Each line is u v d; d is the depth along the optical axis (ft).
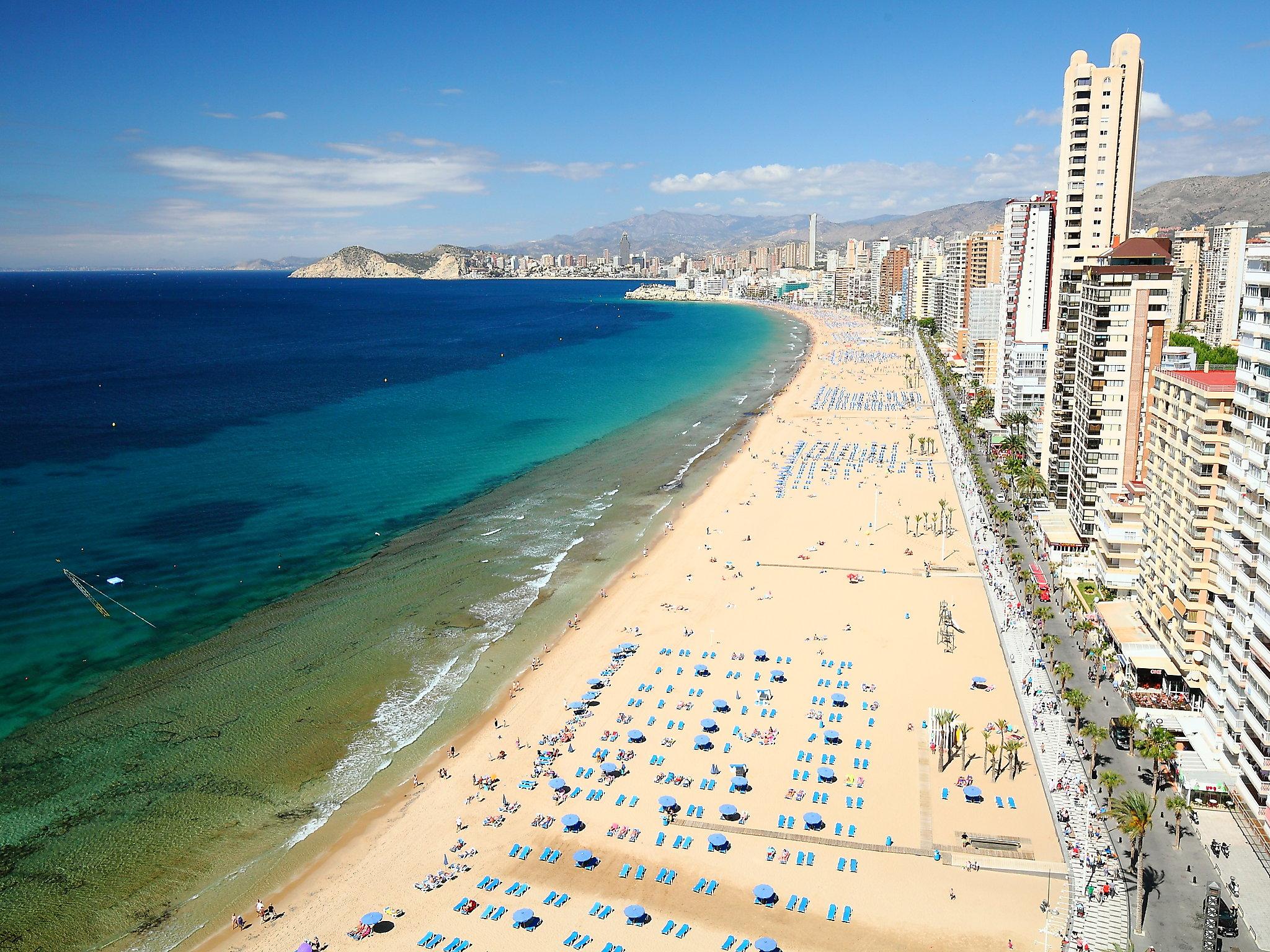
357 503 613.52
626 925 239.71
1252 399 265.75
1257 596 259.39
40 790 303.68
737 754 318.45
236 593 460.96
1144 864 250.57
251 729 341.62
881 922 237.66
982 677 367.45
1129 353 440.45
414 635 418.31
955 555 510.99
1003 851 263.08
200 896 258.37
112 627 419.74
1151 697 328.49
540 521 580.71
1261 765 255.29
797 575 487.20
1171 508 337.31
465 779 309.42
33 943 240.73
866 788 295.89
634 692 365.20
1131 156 526.16
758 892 245.45
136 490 624.18
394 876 262.67
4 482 632.79
